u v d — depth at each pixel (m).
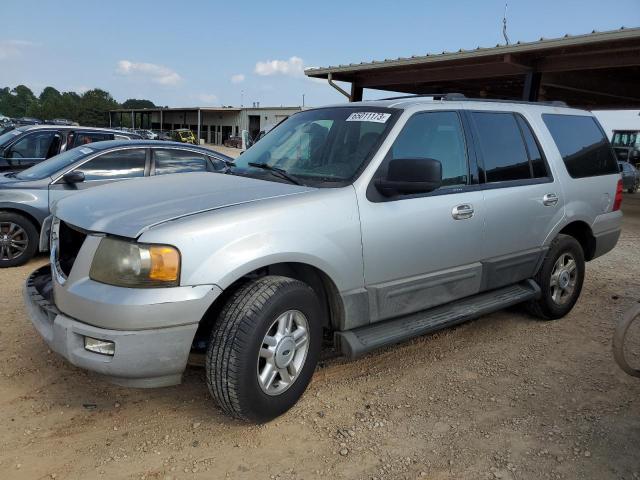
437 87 20.30
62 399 3.49
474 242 4.22
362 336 3.63
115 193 3.50
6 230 6.56
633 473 2.95
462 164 4.23
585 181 5.34
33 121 42.66
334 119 4.17
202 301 2.88
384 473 2.89
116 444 3.05
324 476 2.85
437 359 4.33
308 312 3.31
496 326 5.12
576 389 3.90
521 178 4.70
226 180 3.78
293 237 3.18
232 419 3.33
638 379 4.07
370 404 3.58
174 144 7.79
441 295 4.09
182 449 3.03
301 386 3.38
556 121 5.23
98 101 114.81
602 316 5.52
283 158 4.10
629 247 9.65
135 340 2.80
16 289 5.70
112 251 2.88
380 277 3.66
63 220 3.25
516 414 3.53
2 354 4.06
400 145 3.82
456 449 3.12
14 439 3.05
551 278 5.09
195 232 2.89
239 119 72.81
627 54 11.84
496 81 18.09
